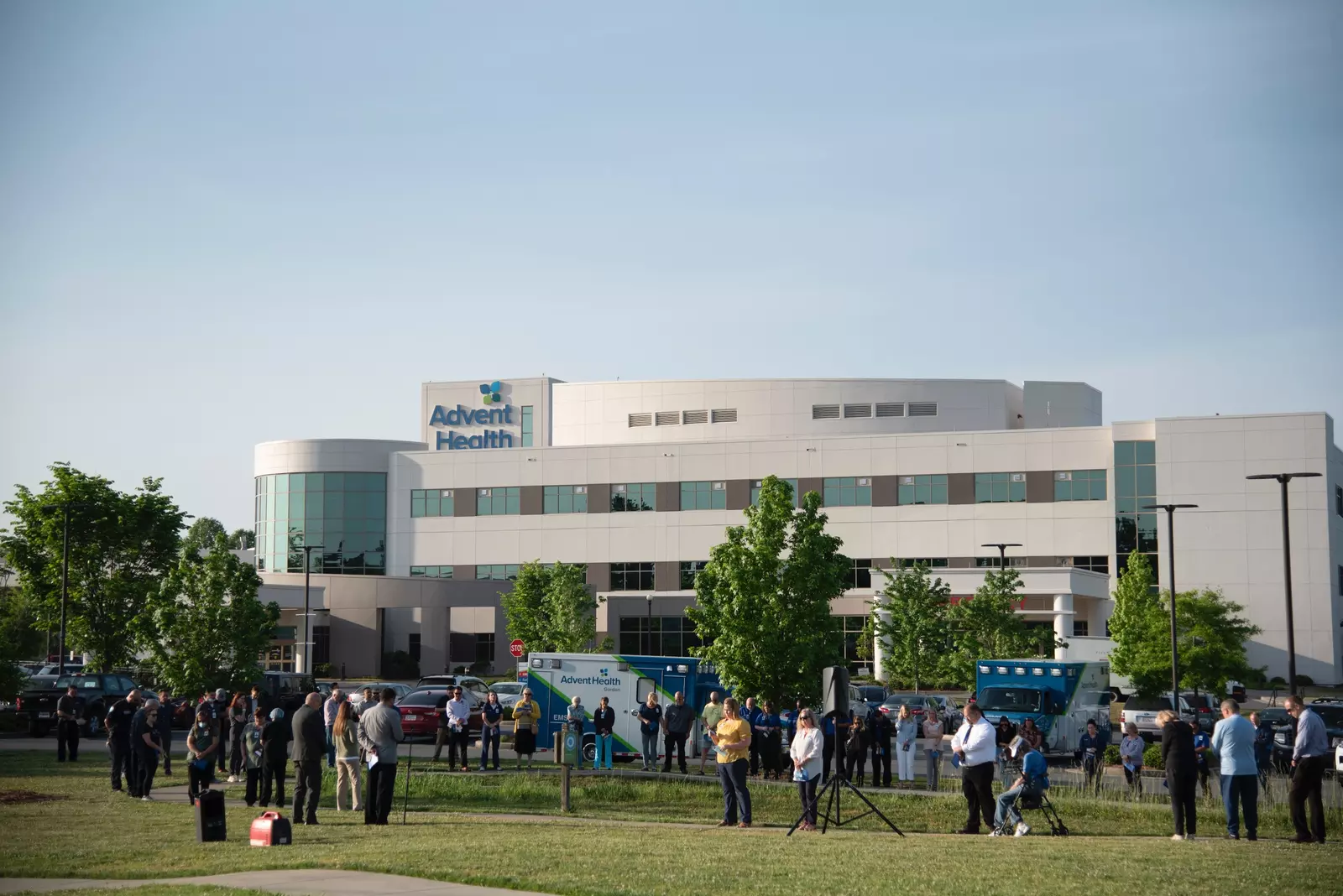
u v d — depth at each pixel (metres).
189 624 45.78
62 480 56.97
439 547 95.69
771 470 89.56
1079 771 35.16
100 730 43.16
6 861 15.84
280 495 98.19
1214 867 15.48
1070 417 95.25
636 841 18.05
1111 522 82.75
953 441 86.25
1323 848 17.98
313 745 20.73
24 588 57.19
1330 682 78.31
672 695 35.88
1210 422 81.31
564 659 36.09
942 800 26.20
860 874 14.69
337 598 88.69
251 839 17.56
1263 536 79.88
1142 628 61.06
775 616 38.41
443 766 32.62
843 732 22.00
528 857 15.79
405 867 14.62
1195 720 46.03
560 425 100.12
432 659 89.62
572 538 93.06
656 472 92.00
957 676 61.44
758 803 26.08
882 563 86.44
